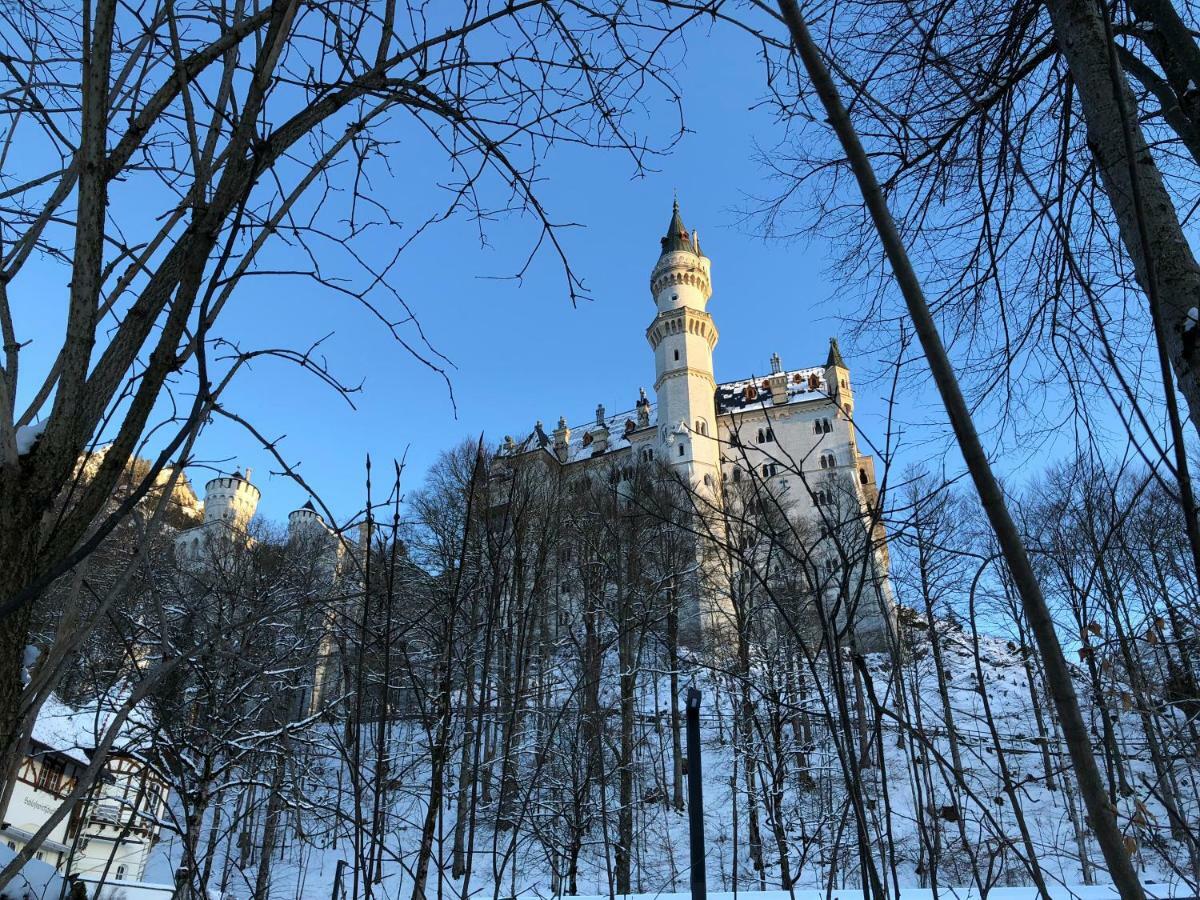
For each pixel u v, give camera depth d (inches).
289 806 340.8
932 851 107.5
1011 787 97.0
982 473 44.1
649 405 2987.2
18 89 81.2
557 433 2807.6
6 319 65.7
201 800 327.0
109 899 317.4
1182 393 121.5
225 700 321.1
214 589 195.6
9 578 56.4
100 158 67.2
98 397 64.1
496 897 113.0
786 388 2490.2
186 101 70.1
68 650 58.6
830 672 96.3
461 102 108.1
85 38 68.4
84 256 64.8
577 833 195.6
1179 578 188.4
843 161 224.4
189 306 68.1
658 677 928.9
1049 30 191.9
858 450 2266.2
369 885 94.0
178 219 72.8
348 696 127.9
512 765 179.3
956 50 200.5
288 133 80.5
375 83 90.8
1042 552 124.7
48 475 59.8
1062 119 194.1
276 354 76.7
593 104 115.8
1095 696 125.4
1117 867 39.8
